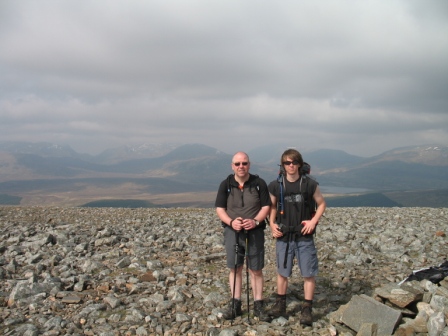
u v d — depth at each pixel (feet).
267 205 15.66
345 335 14.23
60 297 17.76
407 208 61.62
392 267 22.88
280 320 15.46
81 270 21.86
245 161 15.61
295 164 15.11
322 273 21.81
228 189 16.06
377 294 15.35
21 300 17.25
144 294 18.44
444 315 13.58
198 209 60.85
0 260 22.81
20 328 14.82
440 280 16.71
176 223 41.75
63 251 25.32
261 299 16.15
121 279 19.98
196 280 20.45
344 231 33.35
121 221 43.09
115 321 15.74
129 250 26.32
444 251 26.61
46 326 15.15
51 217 46.09
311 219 15.25
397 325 13.93
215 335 14.66
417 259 24.43
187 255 25.81
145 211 55.77
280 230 15.39
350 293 18.71
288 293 18.70
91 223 40.70
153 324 15.34
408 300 14.62
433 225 38.14
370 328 13.70
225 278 20.83
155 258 24.67
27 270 21.57
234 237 15.93
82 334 14.74
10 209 55.26
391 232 32.99
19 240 28.60
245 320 15.78
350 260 23.89
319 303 17.44
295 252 15.39
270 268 22.88
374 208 62.95
